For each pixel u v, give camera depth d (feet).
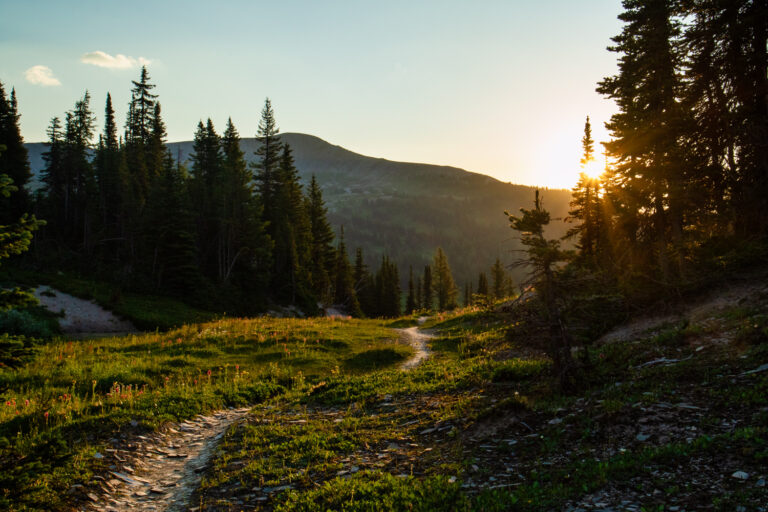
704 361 35.32
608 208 75.15
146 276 192.24
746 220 64.39
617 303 57.67
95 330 140.26
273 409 46.62
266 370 65.92
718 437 23.20
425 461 28.43
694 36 68.18
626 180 71.82
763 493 18.15
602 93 86.12
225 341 83.20
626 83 79.61
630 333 55.67
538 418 31.55
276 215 245.24
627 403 29.78
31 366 59.82
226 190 215.31
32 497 23.95
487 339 75.36
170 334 90.48
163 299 181.06
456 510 21.31
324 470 28.76
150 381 57.82
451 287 373.20
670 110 68.03
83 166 229.45
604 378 36.37
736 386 28.96
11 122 204.13
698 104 70.18
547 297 36.32
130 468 31.24
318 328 100.63
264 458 31.94
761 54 62.80
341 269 299.79
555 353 35.91
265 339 85.40
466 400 39.34
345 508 22.91
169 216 191.93
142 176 234.99
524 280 36.68
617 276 62.85
